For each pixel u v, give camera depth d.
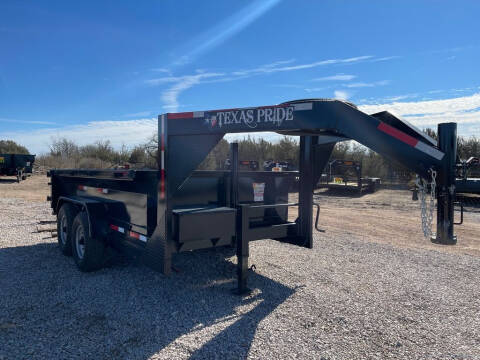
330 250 6.59
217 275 4.97
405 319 3.72
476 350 3.15
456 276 5.18
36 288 4.39
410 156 3.20
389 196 17.73
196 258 5.71
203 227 4.02
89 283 4.58
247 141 29.22
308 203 4.97
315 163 4.92
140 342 3.15
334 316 3.75
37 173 28.50
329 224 9.80
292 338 3.27
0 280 4.67
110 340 3.17
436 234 3.21
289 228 4.96
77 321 3.53
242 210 4.18
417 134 3.35
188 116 3.81
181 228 3.84
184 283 4.62
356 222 10.20
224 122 3.83
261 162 25.69
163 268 3.78
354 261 5.86
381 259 6.04
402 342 3.26
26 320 3.54
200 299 4.12
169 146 3.77
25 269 5.13
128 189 4.51
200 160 3.91
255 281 4.77
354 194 18.66
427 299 4.27
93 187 5.45
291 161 26.75
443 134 3.13
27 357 2.89
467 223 10.00
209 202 4.70
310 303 4.07
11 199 14.02
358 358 2.97
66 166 32.19
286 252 6.32
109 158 32.44
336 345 3.17
